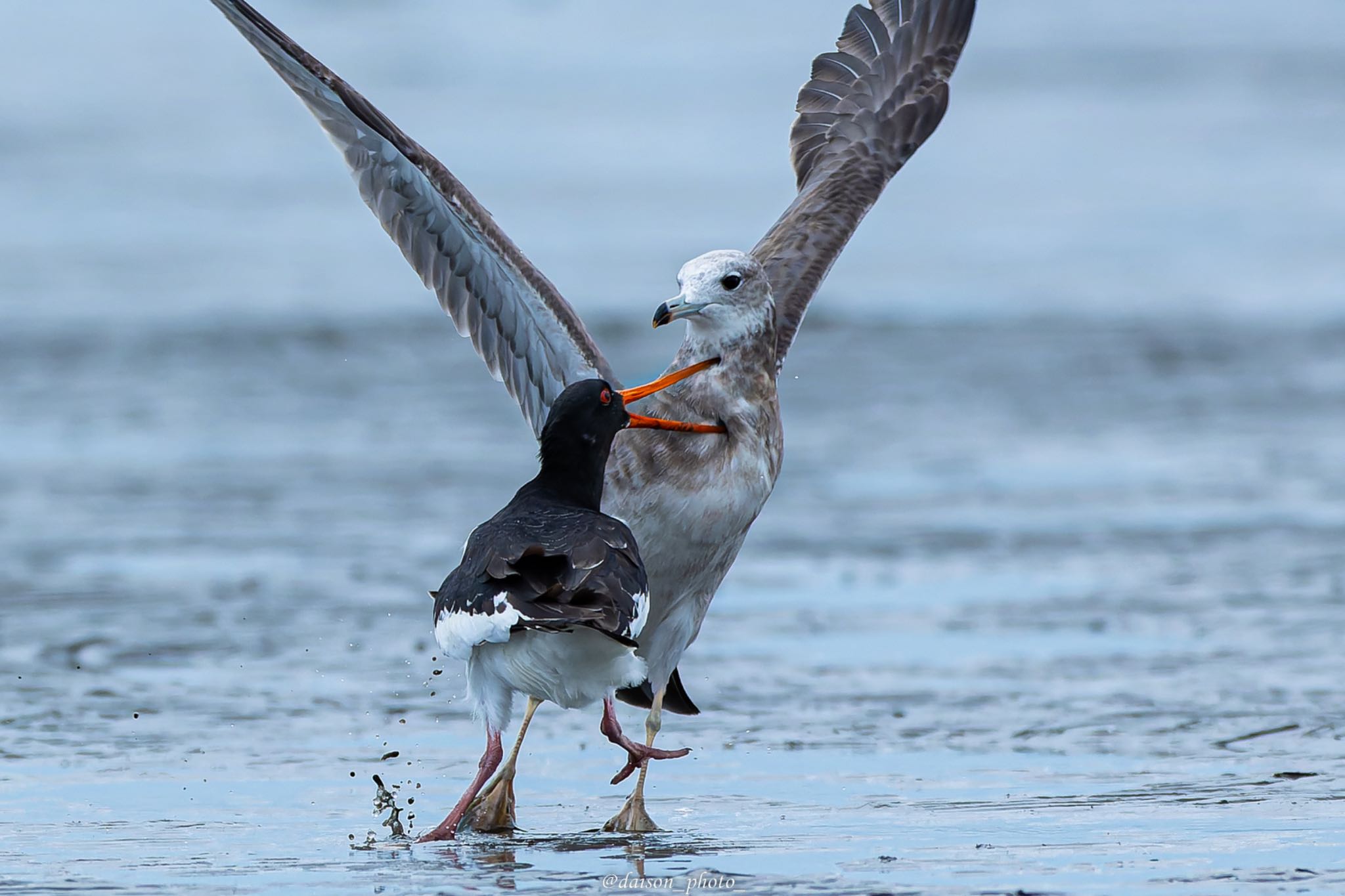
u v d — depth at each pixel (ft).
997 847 27.53
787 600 47.65
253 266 104.22
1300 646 41.98
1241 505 57.93
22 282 97.66
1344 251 110.73
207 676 40.24
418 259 35.45
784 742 35.42
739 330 33.17
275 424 69.97
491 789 30.45
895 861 26.84
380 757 34.58
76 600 46.75
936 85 44.37
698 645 43.27
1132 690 38.58
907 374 80.18
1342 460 64.13
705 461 32.58
